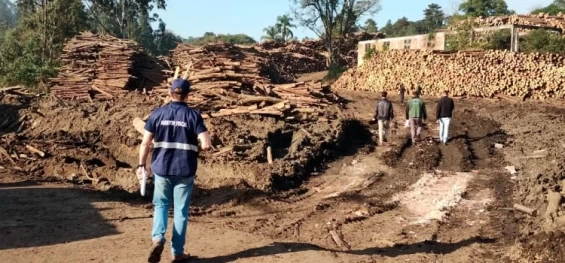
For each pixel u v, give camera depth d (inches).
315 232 352.5
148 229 303.6
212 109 738.2
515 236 332.5
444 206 422.0
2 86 1269.7
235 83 816.9
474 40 1268.5
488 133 758.5
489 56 1111.6
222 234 291.4
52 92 1020.5
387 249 304.8
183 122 233.5
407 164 585.3
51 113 885.8
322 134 674.2
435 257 284.7
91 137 749.3
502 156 613.9
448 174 538.3
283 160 558.9
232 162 536.7
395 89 1226.0
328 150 636.7
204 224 323.9
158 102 864.3
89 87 1021.2
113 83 1024.9
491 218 385.1
